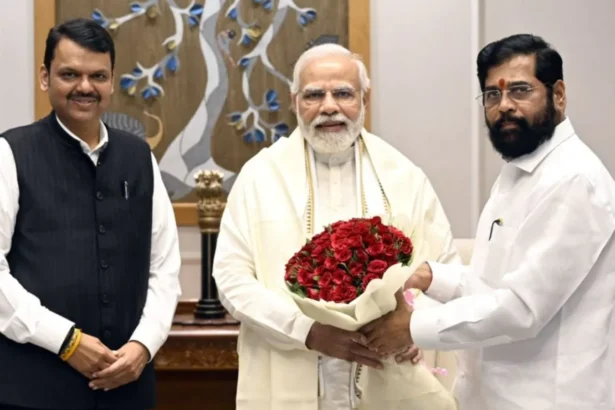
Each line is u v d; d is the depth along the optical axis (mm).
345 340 2730
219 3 4508
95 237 2850
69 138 2887
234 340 3760
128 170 2965
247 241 3004
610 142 4449
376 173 3123
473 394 2654
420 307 2924
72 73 2848
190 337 3742
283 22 4508
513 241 2551
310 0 4504
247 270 2971
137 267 2926
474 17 4484
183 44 4508
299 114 3098
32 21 4473
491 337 2498
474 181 4492
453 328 2525
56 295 2779
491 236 2643
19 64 4473
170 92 4512
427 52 4512
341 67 3047
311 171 3125
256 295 2867
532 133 2559
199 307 3900
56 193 2832
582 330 2473
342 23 4504
